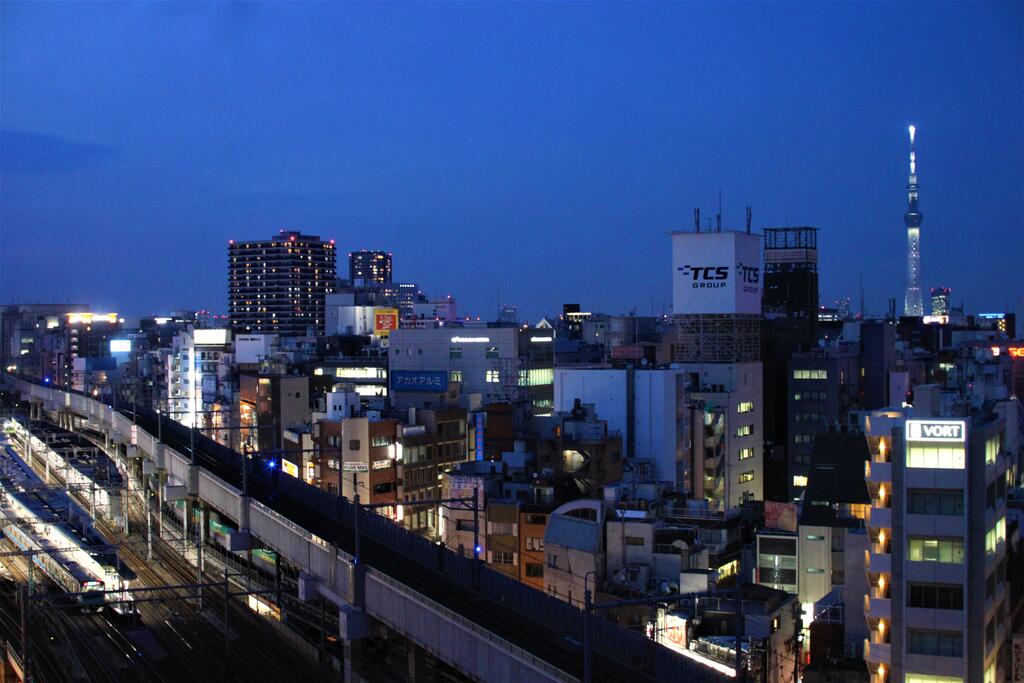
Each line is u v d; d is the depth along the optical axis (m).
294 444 132.62
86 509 136.62
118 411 170.88
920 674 60.66
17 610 98.06
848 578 70.25
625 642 53.66
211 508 124.62
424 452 128.75
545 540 83.25
